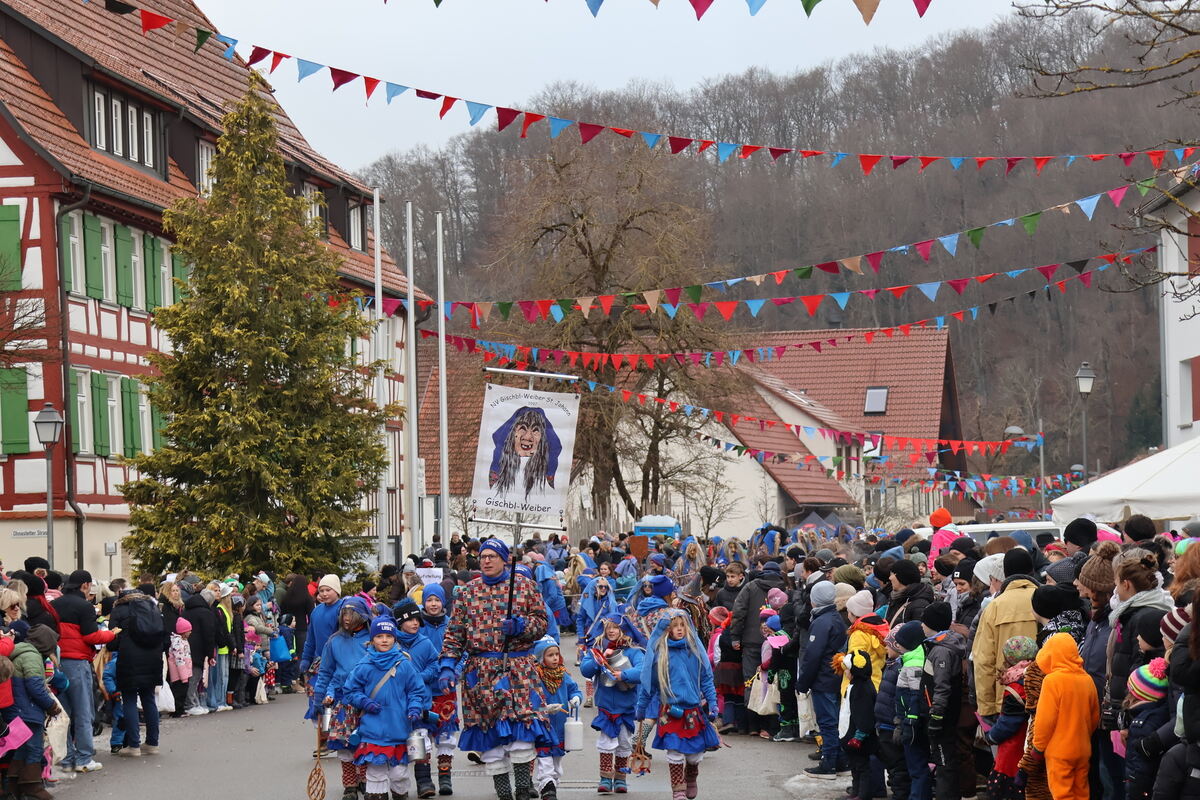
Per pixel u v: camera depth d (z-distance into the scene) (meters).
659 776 14.73
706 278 47.03
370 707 12.40
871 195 55.50
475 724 12.42
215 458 29.50
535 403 22.23
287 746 17.59
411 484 35.97
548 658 12.49
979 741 11.18
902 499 61.66
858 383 70.12
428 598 15.19
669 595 13.73
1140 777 8.77
